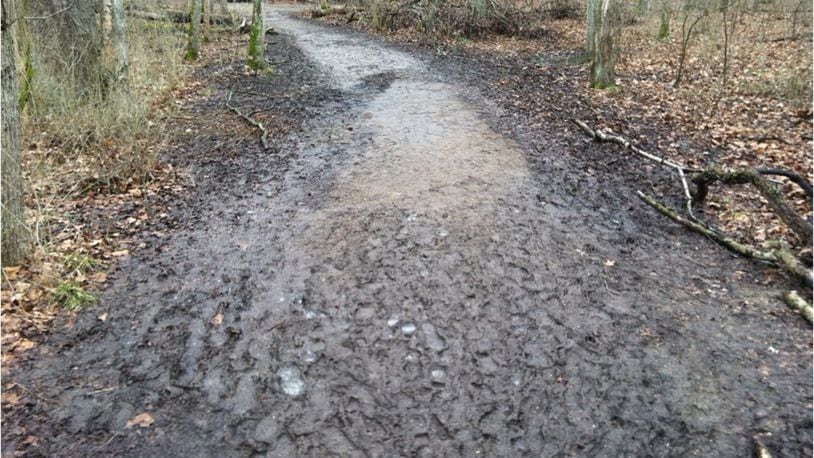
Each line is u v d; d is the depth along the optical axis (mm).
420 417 3609
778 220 6289
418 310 4637
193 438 3430
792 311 4676
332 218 6113
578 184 7148
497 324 4492
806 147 8492
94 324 4375
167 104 10156
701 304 4781
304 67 14133
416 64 14852
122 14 8812
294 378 3916
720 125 9594
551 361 4102
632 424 3568
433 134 8883
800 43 15039
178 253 5453
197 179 7219
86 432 3428
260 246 5590
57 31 8836
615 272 5250
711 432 3502
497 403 3730
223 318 4516
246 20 21359
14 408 3545
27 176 6441
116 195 6648
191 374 3932
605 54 11820
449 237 5719
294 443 3406
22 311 4355
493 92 11781
